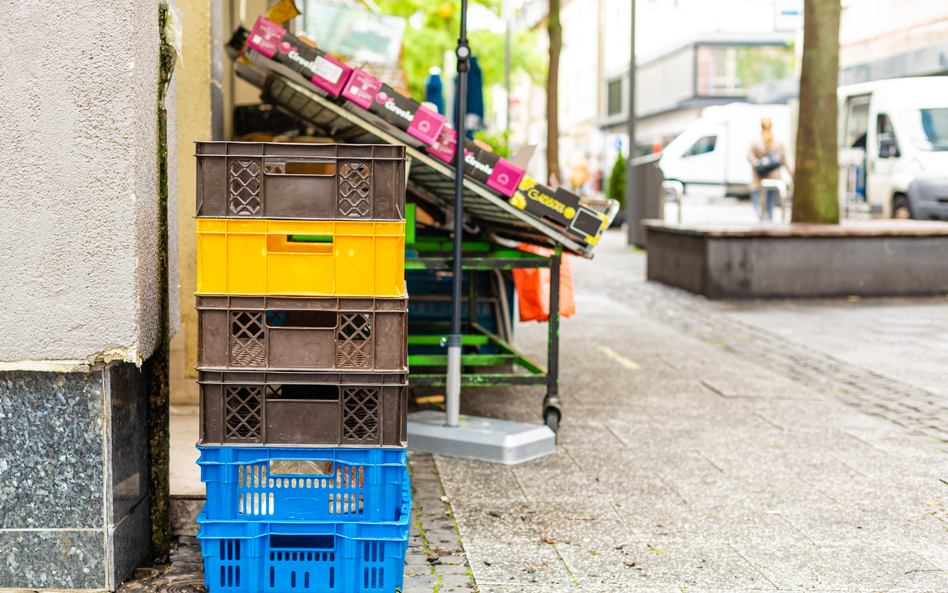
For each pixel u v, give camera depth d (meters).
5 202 3.16
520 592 3.52
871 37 22.31
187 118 5.45
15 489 3.29
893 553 3.99
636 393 6.95
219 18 5.48
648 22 38.72
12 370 3.22
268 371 3.22
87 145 3.16
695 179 24.27
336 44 8.02
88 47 3.13
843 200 18.25
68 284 3.20
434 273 7.10
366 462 3.29
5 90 3.13
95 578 3.34
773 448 5.57
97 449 3.27
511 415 6.22
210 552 3.30
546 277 6.96
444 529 4.19
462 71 5.07
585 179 32.78
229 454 3.26
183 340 5.55
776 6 33.69
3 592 3.32
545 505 4.54
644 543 4.06
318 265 3.21
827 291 11.64
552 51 19.98
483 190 5.15
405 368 3.25
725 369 7.83
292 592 3.36
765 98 24.73
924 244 11.69
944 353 8.41
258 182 3.17
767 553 3.97
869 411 6.48
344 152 3.17
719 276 11.55
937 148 16.03
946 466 5.24
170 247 3.71
